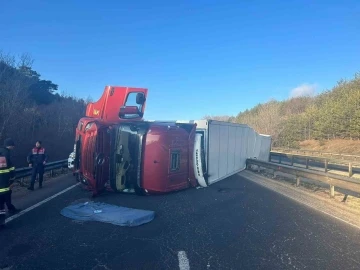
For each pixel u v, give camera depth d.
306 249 5.20
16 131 27.45
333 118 55.19
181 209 8.14
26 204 8.49
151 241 5.55
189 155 10.98
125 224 6.53
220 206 8.59
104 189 9.97
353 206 8.84
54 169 16.05
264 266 4.48
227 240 5.66
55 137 38.28
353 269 4.40
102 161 9.49
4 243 5.37
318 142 57.34
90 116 11.58
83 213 7.19
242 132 17.58
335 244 5.46
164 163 9.70
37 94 47.78
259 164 17.23
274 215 7.62
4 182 6.39
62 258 4.71
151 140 9.62
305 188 12.36
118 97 11.19
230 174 15.25
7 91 26.34
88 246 5.24
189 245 5.36
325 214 7.77
